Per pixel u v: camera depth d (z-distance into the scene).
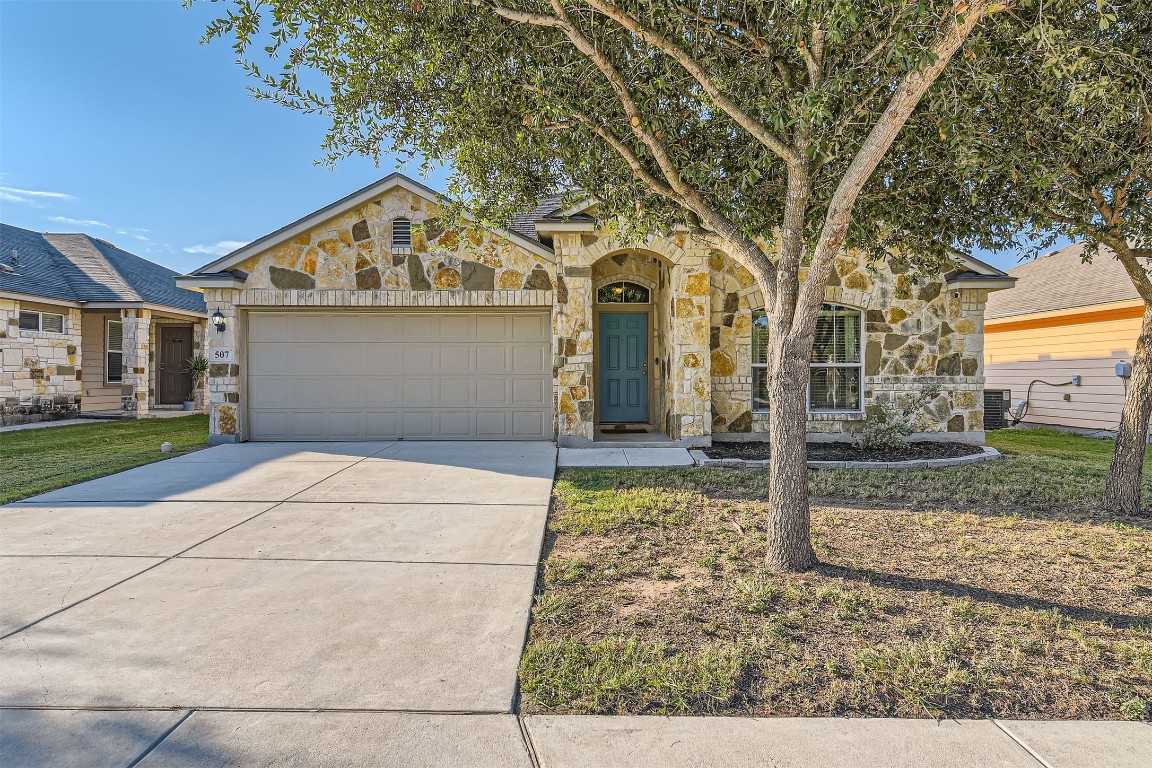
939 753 2.29
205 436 11.48
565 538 5.01
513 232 9.86
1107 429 12.30
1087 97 4.17
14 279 13.72
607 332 11.61
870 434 9.30
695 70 4.06
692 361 9.50
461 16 4.61
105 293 15.16
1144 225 5.72
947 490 6.64
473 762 2.24
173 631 3.31
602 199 5.66
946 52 3.29
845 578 4.03
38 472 7.69
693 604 3.65
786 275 4.23
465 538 5.01
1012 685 2.76
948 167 5.02
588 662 2.96
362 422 10.32
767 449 9.31
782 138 4.52
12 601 3.69
